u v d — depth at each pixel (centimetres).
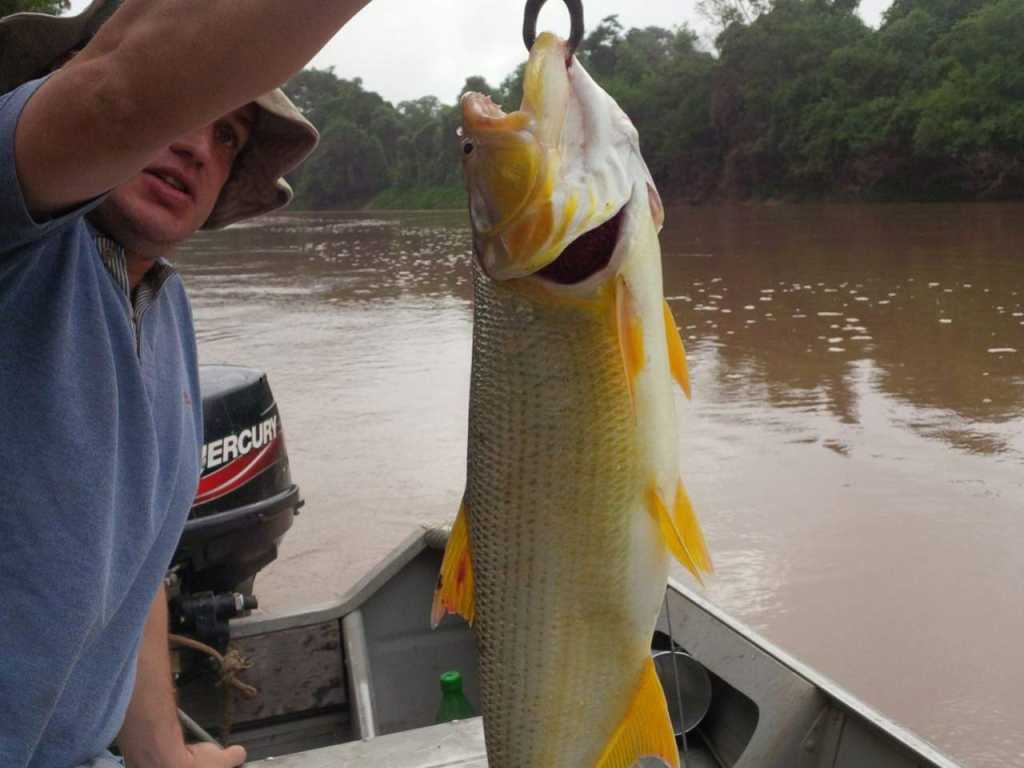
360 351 1352
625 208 173
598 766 187
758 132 5272
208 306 1900
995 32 4375
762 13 5797
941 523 654
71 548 162
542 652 188
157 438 199
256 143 235
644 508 180
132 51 121
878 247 2603
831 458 793
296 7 118
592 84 175
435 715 403
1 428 155
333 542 672
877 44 4881
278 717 385
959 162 4409
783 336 1347
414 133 9062
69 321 161
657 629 363
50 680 165
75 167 129
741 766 289
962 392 999
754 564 603
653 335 177
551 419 181
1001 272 1956
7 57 199
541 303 178
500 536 188
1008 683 475
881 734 274
